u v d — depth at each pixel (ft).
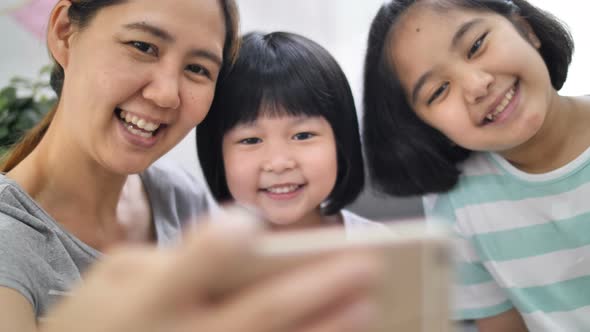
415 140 2.77
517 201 2.65
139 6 1.69
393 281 0.69
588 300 2.53
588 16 3.25
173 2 1.72
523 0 2.62
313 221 2.81
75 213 2.05
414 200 3.68
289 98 2.50
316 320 0.53
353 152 2.81
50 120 2.19
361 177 2.91
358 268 0.55
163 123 1.88
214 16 1.86
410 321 0.70
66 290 1.69
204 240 0.51
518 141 2.34
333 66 2.75
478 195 2.75
